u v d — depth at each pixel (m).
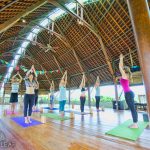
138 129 3.00
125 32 6.58
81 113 6.14
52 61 12.32
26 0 4.39
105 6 6.41
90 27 7.29
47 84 15.91
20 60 14.46
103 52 7.99
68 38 9.27
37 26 8.36
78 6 7.32
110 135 2.61
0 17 4.72
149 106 1.00
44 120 4.35
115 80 8.45
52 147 2.00
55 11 7.71
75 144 2.13
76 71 11.48
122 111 6.96
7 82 16.91
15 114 5.98
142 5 1.09
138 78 7.24
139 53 1.06
